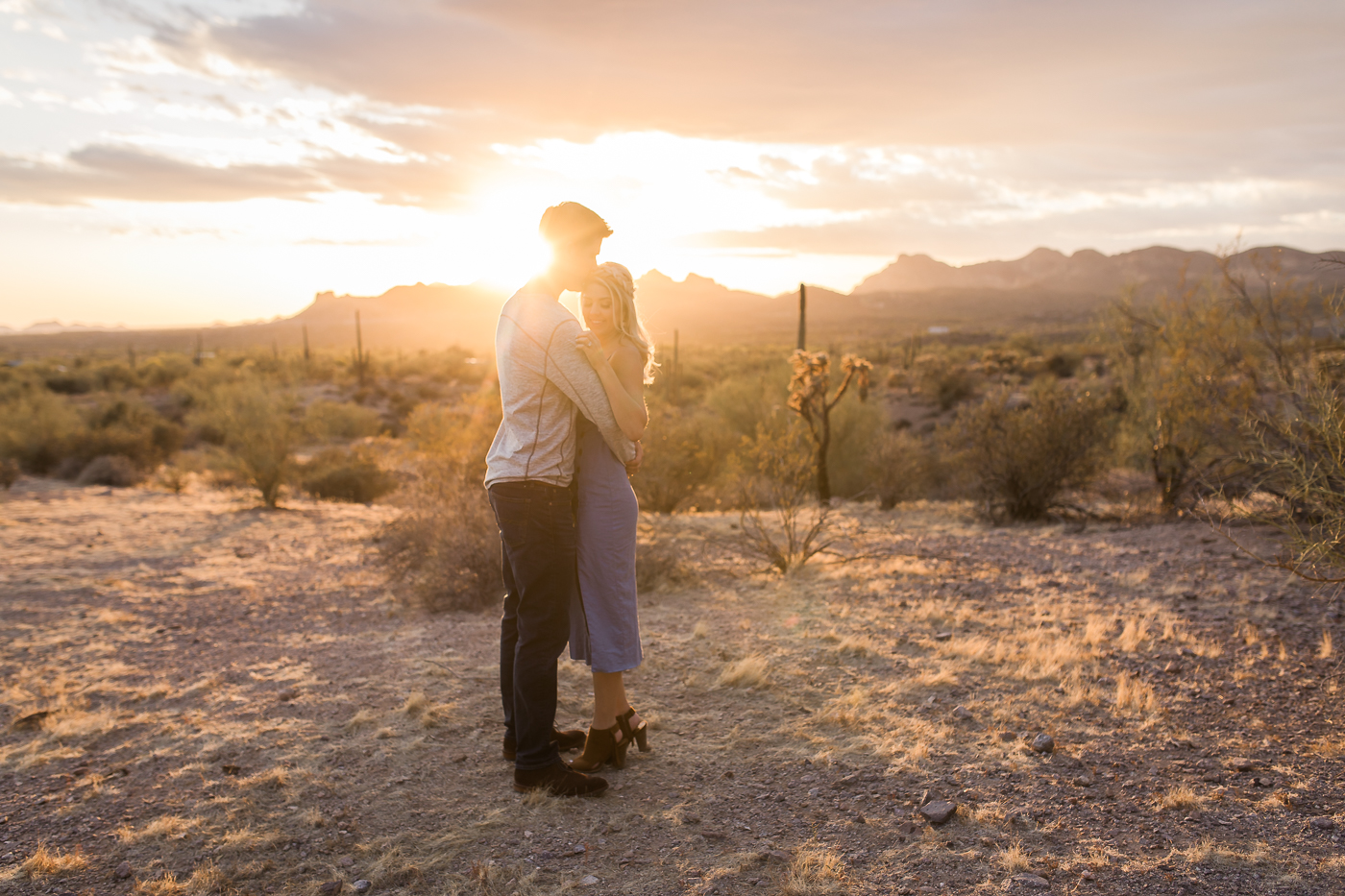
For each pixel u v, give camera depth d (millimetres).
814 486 11797
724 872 2258
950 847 2377
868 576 6176
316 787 2850
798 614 5090
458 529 5992
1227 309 8531
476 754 3109
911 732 3217
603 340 2777
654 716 3422
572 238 2697
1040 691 3662
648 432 9867
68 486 16797
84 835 2574
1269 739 3104
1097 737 3170
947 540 7965
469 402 13008
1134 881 2193
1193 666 3943
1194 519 7840
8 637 5375
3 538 10078
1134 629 4531
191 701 3920
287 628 5484
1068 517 9109
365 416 33906
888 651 4270
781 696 3639
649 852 2389
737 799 2709
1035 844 2395
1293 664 3928
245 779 2938
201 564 8414
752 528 8312
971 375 46844
